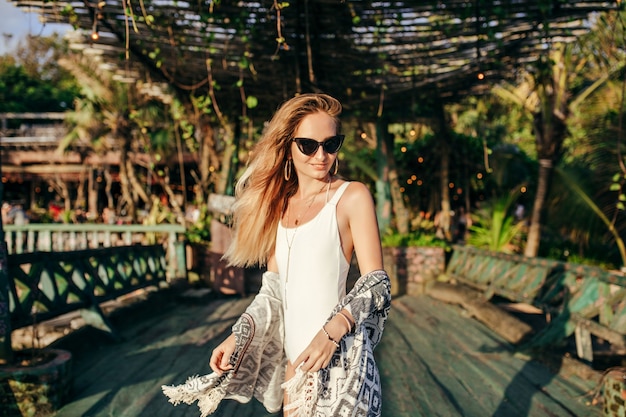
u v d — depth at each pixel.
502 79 8.27
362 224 1.91
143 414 3.72
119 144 16.94
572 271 5.26
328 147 1.97
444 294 8.57
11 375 3.58
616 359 5.42
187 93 8.84
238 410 3.87
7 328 3.76
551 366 4.88
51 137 23.69
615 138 9.12
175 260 9.41
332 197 1.97
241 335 1.99
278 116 2.04
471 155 12.87
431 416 3.79
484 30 6.09
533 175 13.79
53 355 3.97
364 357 1.78
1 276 3.77
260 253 2.20
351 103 8.70
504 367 4.98
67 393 3.87
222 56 7.05
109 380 4.44
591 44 7.84
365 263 1.88
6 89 32.22
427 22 6.28
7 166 23.11
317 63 7.18
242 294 9.24
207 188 10.66
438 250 9.64
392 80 8.12
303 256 1.96
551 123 9.70
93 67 15.20
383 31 6.36
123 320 6.68
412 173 13.36
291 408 1.88
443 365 5.08
